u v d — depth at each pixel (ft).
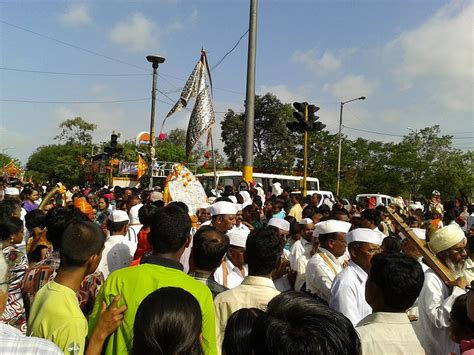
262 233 11.12
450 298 11.14
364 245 12.51
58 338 8.48
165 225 9.89
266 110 174.29
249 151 46.19
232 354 5.49
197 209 27.04
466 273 12.91
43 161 229.04
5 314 11.41
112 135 90.02
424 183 140.26
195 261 11.91
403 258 8.99
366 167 149.28
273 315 4.76
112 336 8.83
